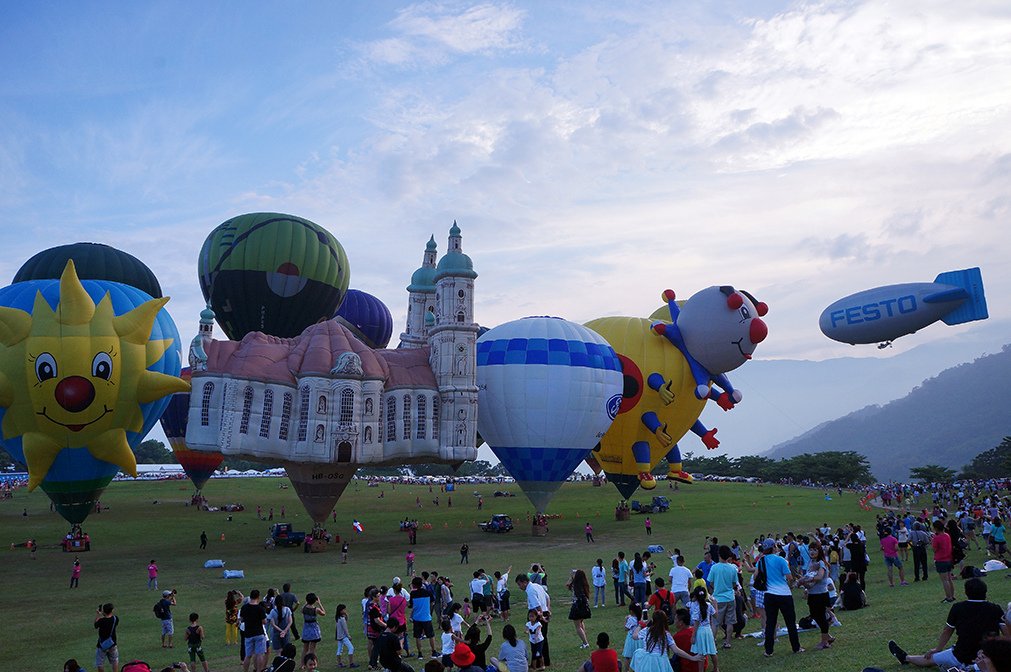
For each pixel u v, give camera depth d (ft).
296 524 197.77
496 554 134.51
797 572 71.15
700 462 533.55
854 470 460.55
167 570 123.34
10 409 122.52
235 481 387.75
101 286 132.98
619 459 179.63
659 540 152.56
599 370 166.40
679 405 174.70
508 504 254.06
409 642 64.08
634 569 69.31
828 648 41.50
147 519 209.67
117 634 76.79
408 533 171.73
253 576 114.42
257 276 183.11
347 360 148.05
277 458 144.15
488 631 65.00
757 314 171.42
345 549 130.21
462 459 156.87
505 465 169.58
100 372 123.03
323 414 146.10
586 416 164.45
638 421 174.70
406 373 158.40
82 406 122.52
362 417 149.28
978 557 88.48
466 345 159.84
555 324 171.12
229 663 61.77
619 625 63.05
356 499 276.00
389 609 56.44
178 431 228.02
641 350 174.91
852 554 62.18
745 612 60.34
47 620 84.38
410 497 287.28
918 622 45.24
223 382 141.38
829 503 245.65
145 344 129.70
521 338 168.04
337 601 89.76
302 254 185.68
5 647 71.56
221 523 200.44
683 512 213.87
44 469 124.57
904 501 238.89
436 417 157.28
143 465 590.55
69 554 146.10
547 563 120.37
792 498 269.85
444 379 158.20
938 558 50.60
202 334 172.86
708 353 171.32
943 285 120.67
